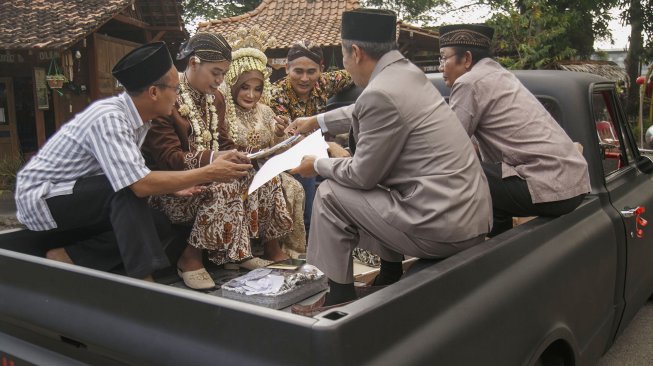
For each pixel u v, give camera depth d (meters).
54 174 2.50
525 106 2.67
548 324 2.20
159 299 1.68
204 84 2.91
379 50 2.31
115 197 2.44
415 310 1.60
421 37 14.73
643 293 3.49
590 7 16.19
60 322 1.91
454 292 1.76
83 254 2.76
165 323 1.67
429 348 1.60
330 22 14.88
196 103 3.00
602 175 3.03
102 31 13.71
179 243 3.00
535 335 2.10
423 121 2.17
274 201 3.20
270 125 3.61
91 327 1.83
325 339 1.37
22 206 2.52
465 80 2.71
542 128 2.64
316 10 15.51
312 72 4.00
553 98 3.12
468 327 1.74
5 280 2.14
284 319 1.44
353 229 2.32
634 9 18.05
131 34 14.46
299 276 2.51
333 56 13.76
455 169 2.17
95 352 1.85
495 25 13.94
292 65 4.00
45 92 11.41
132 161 2.35
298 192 3.47
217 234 2.83
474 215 2.20
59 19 11.46
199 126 2.96
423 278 1.67
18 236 2.65
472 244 2.23
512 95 2.68
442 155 2.17
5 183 11.16
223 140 3.16
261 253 3.42
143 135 2.66
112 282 1.79
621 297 3.06
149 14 13.88
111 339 1.77
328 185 2.34
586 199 2.89
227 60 2.92
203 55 2.86
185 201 2.86
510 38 14.02
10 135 12.44
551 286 2.23
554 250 2.34
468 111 2.69
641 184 3.64
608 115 3.52
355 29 2.32
